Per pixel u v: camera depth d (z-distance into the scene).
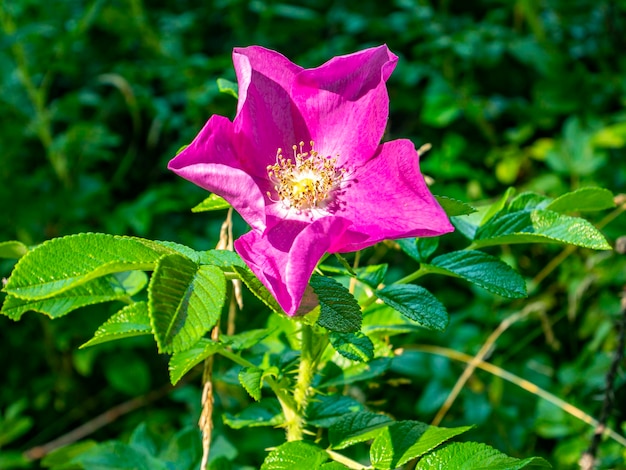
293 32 0.99
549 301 0.73
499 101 0.87
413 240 0.47
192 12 1.02
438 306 0.45
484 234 0.47
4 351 0.84
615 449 0.62
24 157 0.92
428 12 0.93
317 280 0.43
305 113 0.47
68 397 0.84
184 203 0.84
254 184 0.42
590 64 0.95
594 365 0.66
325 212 0.46
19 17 0.94
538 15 0.95
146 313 0.45
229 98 0.90
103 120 0.96
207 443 0.47
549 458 0.66
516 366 0.69
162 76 0.92
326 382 0.49
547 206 0.47
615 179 0.78
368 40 0.97
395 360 0.67
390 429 0.45
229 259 0.43
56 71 0.96
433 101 0.82
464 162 0.85
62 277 0.42
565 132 0.79
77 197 0.85
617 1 0.95
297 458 0.45
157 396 0.78
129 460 0.53
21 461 0.72
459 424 0.66
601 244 0.44
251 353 0.50
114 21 0.96
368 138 0.46
